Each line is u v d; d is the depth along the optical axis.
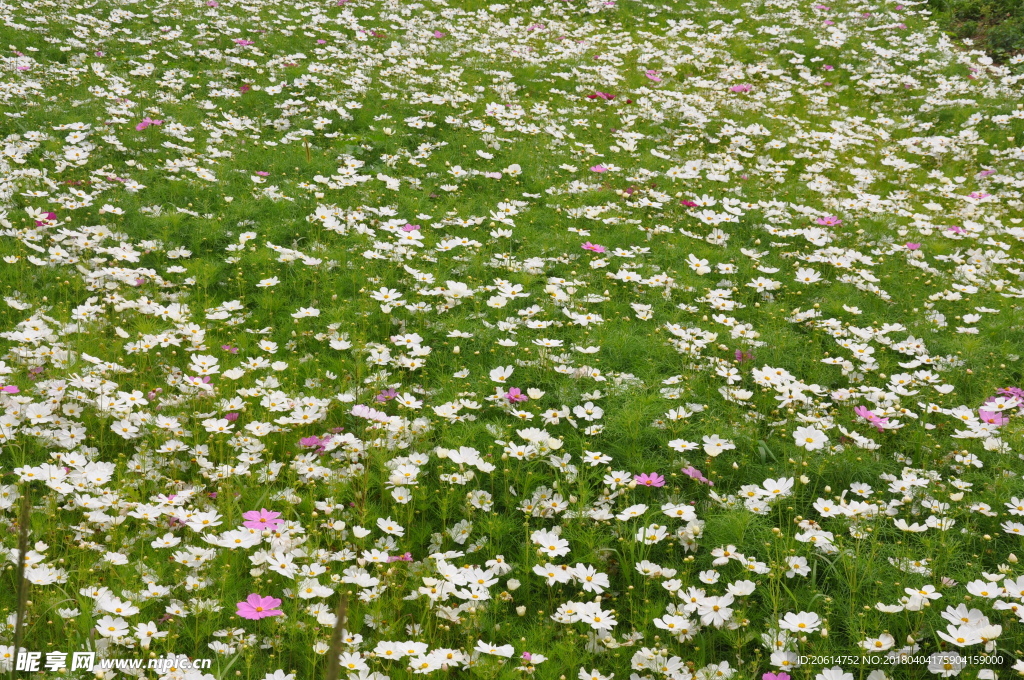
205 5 12.12
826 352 4.80
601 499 3.31
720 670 2.48
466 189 7.23
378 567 2.87
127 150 7.34
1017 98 10.30
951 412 3.90
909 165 8.43
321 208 6.36
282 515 3.13
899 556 2.95
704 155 8.53
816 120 9.80
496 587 2.95
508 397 4.05
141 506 2.96
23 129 7.43
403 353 4.64
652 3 14.34
